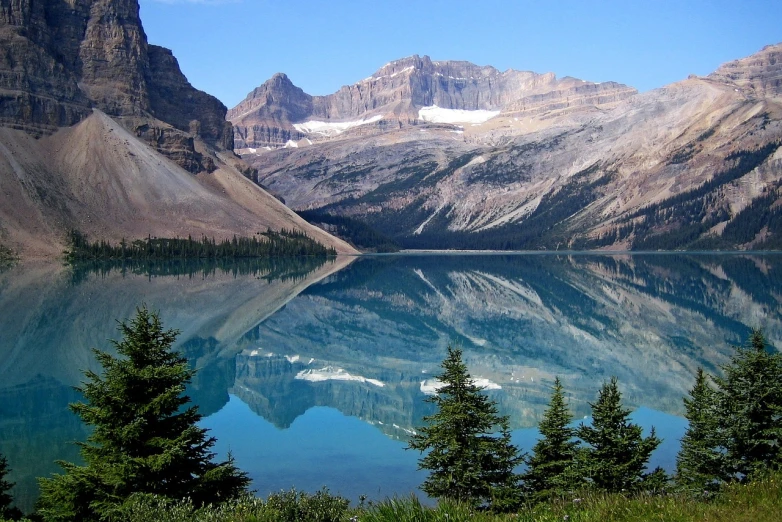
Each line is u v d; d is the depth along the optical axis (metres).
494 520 18.03
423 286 159.38
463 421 29.06
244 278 172.75
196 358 73.06
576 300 130.00
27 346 72.31
